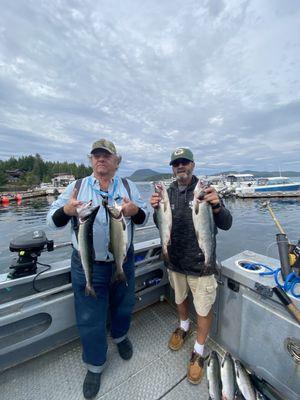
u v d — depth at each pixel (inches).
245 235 549.3
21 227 660.1
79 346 97.5
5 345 82.4
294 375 69.0
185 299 98.8
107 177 84.0
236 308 87.1
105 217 80.5
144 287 117.3
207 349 96.3
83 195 81.4
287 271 73.4
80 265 78.6
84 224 70.6
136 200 89.9
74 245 80.0
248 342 82.7
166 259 91.4
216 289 94.0
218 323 96.2
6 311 77.7
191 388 79.8
